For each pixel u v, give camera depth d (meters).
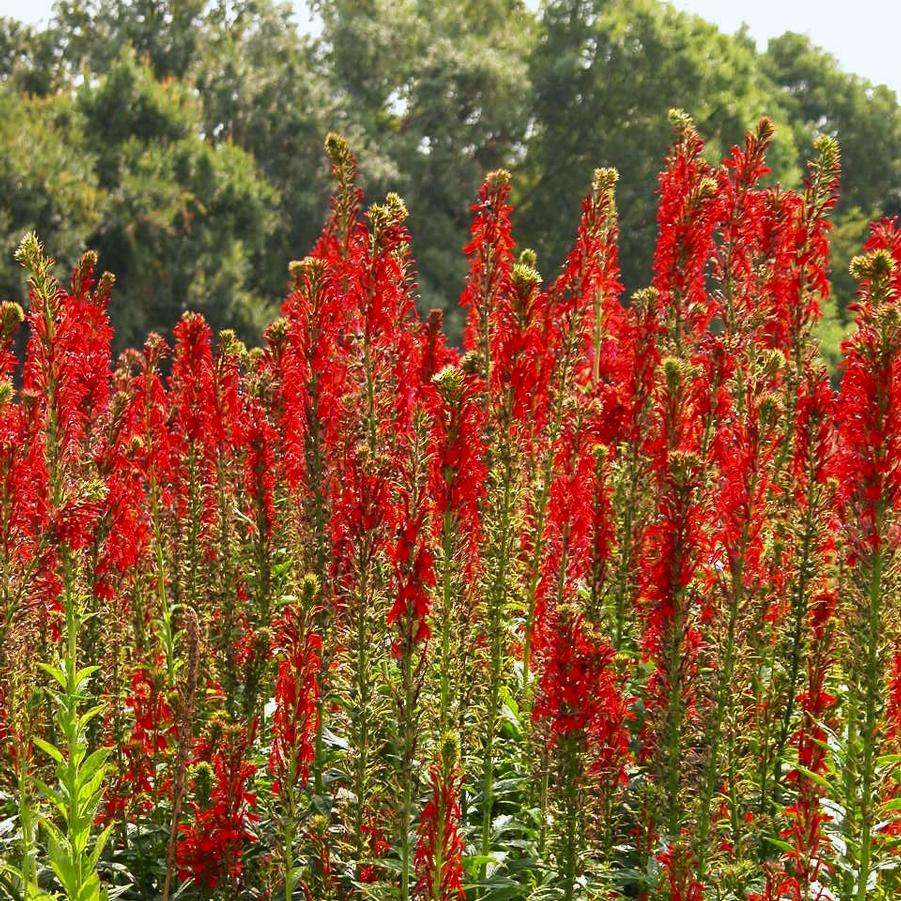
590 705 4.98
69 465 5.73
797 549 5.95
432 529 5.13
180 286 32.97
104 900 4.90
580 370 7.38
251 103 39.75
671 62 47.16
